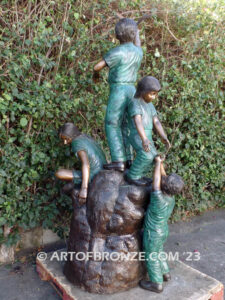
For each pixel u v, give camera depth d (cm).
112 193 202
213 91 364
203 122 363
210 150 383
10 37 246
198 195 395
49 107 262
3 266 274
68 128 218
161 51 332
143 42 326
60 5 269
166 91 329
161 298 194
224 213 412
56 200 296
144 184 205
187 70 347
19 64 253
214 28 348
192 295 198
